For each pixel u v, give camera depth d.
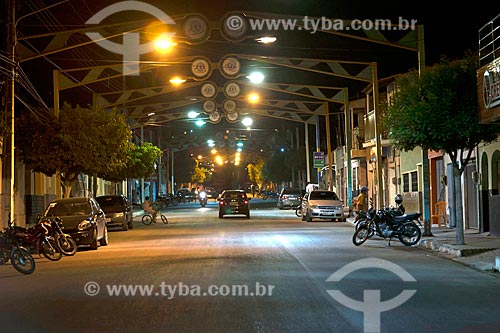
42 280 14.96
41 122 30.97
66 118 31.00
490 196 24.38
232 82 42.03
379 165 32.28
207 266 16.42
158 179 88.44
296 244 22.77
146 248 22.42
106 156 31.69
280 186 128.00
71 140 30.59
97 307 11.09
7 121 23.23
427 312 10.36
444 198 31.98
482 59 18.48
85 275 15.41
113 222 33.06
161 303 11.33
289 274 14.75
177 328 9.27
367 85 48.41
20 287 13.88
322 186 61.97
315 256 18.70
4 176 23.27
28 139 30.91
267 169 104.44
